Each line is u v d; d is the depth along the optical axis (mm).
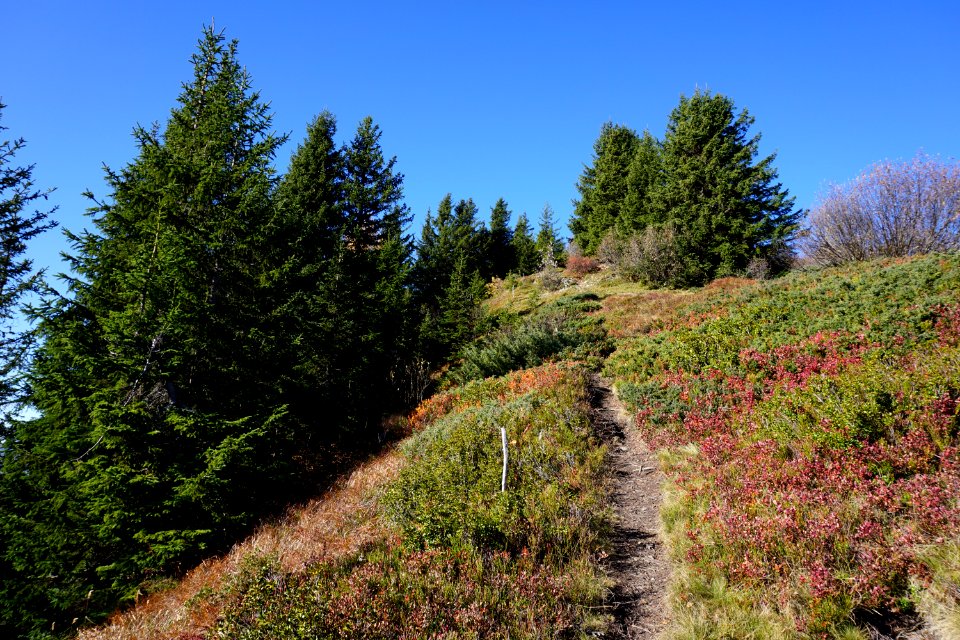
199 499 11016
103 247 12141
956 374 8133
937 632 4648
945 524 5574
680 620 5766
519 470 10461
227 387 13305
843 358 11594
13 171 12984
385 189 29250
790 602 5438
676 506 8453
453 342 30266
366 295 22297
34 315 10398
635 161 46750
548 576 6668
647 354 17703
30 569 10070
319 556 8219
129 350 11266
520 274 56812
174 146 14344
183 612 7742
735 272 31594
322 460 16969
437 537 7605
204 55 15742
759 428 9852
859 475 6949
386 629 5746
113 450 11008
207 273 13414
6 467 10672
